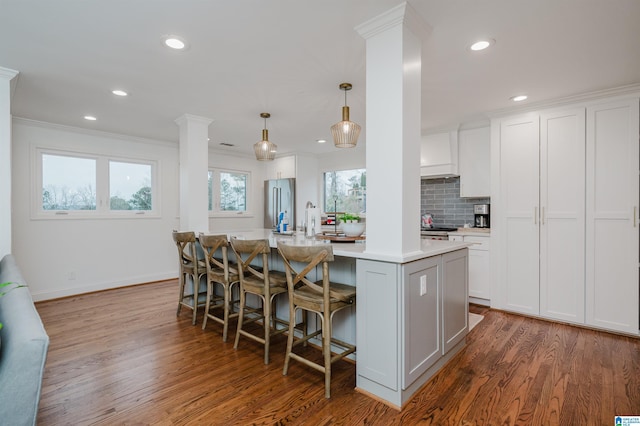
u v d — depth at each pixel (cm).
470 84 283
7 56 233
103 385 208
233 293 365
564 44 216
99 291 451
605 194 298
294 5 177
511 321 324
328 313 197
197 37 210
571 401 188
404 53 185
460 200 450
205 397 195
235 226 618
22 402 99
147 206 509
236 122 407
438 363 224
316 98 321
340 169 604
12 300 142
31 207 401
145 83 283
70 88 294
